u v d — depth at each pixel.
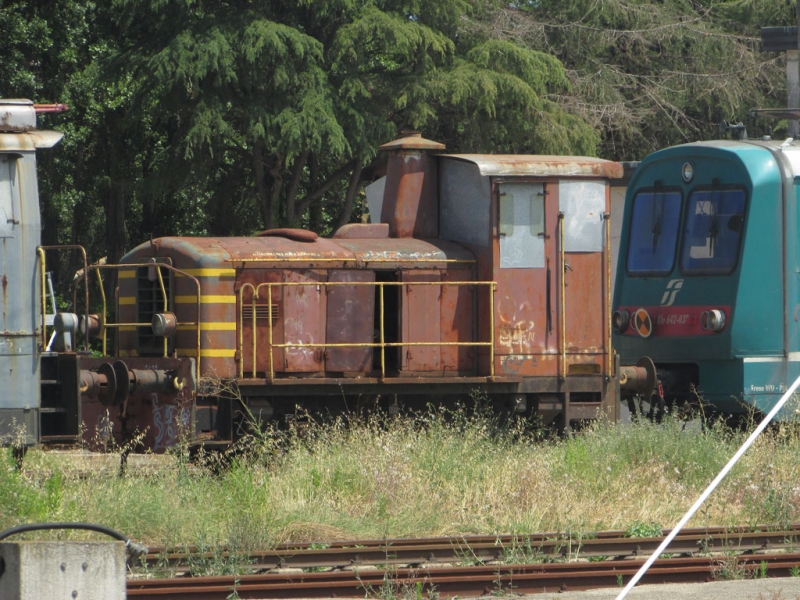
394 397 50.44
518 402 51.97
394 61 105.12
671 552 35.59
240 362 48.47
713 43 118.44
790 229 56.53
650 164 62.56
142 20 101.38
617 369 53.62
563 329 52.56
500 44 96.88
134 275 50.69
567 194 52.97
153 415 47.84
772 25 126.12
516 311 52.06
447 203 54.53
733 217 56.94
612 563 33.47
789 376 56.38
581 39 115.50
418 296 51.66
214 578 31.14
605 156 119.50
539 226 52.47
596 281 53.47
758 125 122.88
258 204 107.75
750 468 45.19
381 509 39.12
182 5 90.50
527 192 52.41
